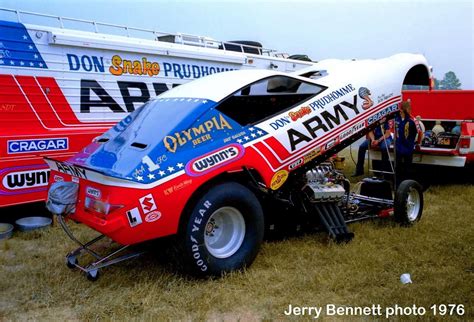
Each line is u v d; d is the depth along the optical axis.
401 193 5.84
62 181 4.25
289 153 4.85
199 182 4.08
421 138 8.72
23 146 5.80
